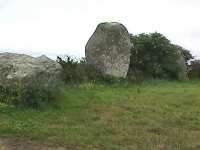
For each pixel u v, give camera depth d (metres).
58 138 12.42
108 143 12.21
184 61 28.75
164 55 26.75
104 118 14.87
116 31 23.11
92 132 13.12
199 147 12.16
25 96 15.28
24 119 14.05
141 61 26.31
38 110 15.09
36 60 16.58
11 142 12.07
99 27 23.39
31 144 11.98
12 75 15.63
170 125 14.42
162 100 18.00
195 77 29.39
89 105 16.44
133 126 14.07
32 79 15.66
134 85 22.25
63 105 16.00
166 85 23.56
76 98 17.27
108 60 22.78
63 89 18.16
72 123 14.06
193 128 14.16
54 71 16.75
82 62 22.55
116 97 18.17
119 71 22.94
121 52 23.12
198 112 16.16
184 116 15.42
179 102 17.73
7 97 15.32
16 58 16.42
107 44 22.97
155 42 26.53
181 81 26.45
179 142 12.58
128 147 11.98
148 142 12.48
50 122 13.98
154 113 15.76
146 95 19.08
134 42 26.67
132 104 16.97
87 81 20.61
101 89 19.92
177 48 29.20
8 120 13.76
